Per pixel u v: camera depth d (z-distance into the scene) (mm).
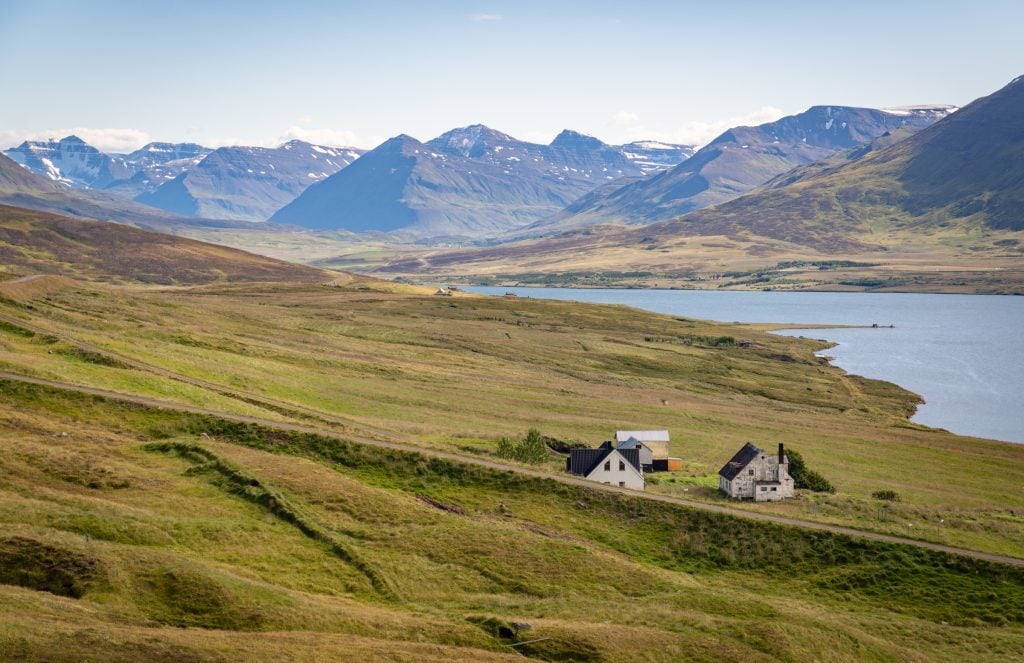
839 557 81438
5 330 129125
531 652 54219
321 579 63062
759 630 60875
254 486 79250
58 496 68750
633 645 56156
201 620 51750
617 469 102188
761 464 102438
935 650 64438
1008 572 78875
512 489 92562
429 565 68250
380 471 93312
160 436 94625
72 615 48031
